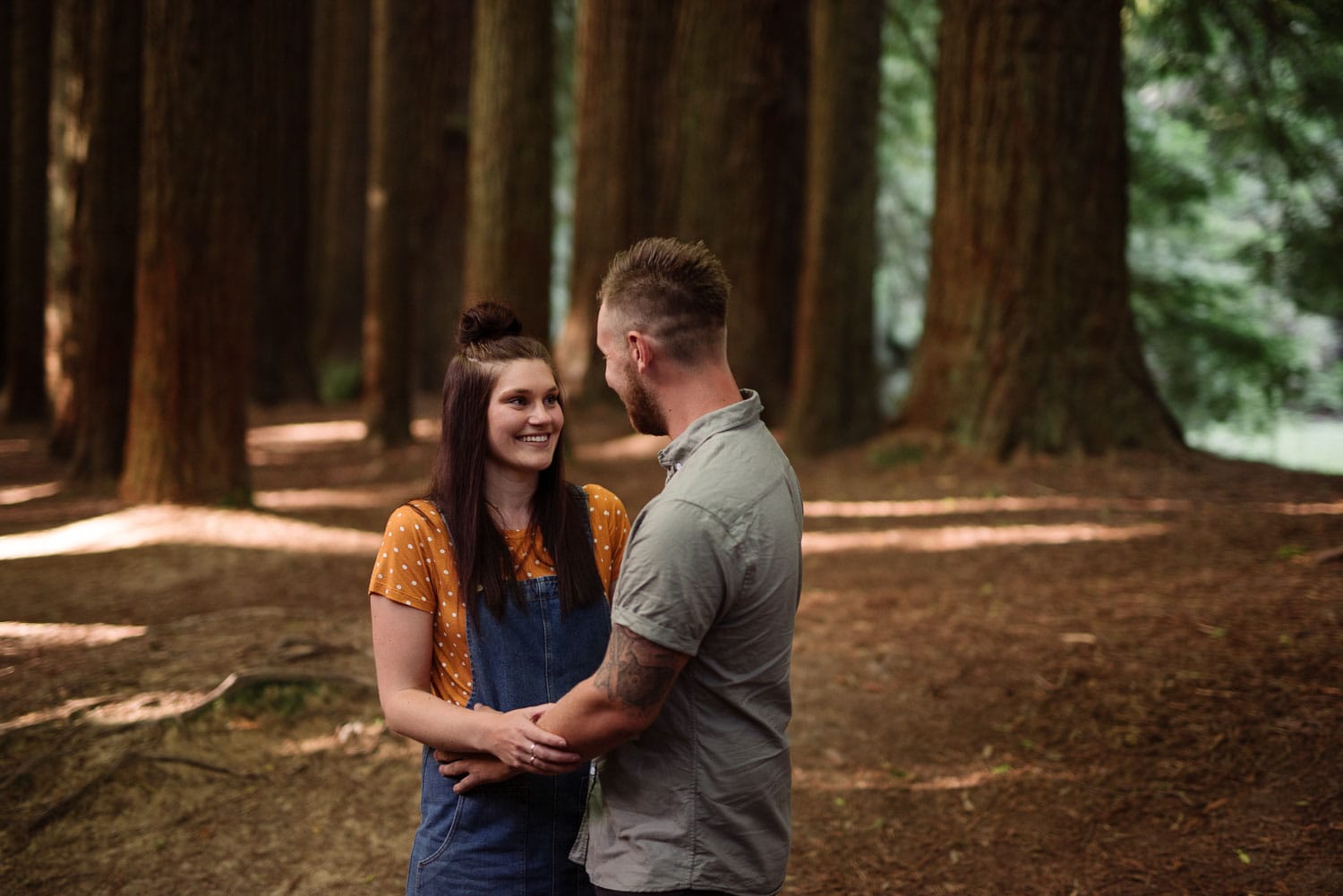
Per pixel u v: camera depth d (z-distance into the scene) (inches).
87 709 160.4
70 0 372.2
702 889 71.6
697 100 479.5
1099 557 250.2
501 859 79.3
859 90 404.2
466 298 394.9
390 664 79.2
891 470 353.1
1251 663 171.9
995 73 340.2
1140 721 163.5
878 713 183.8
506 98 381.1
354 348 742.5
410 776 157.2
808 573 271.6
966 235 353.7
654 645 67.7
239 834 140.0
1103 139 339.6
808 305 412.8
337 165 730.8
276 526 307.0
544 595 82.9
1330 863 122.8
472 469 81.5
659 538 68.8
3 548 283.7
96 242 359.9
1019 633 207.9
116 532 288.5
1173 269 584.1
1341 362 740.7
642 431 79.2
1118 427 336.8
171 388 311.1
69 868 130.4
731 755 72.2
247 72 311.9
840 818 151.4
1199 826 135.9
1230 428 566.9
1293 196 479.2
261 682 167.9
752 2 472.1
